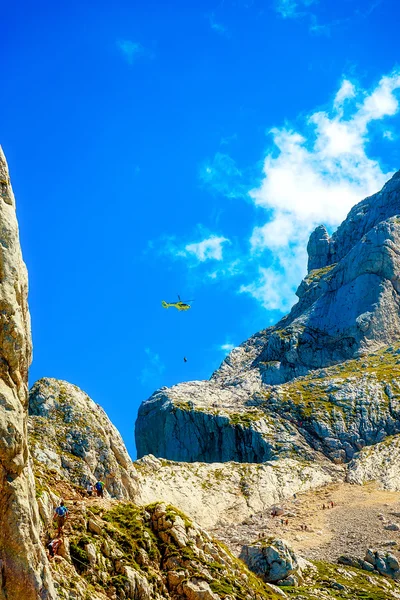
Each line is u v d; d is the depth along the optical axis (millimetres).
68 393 110750
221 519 144750
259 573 94625
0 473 40094
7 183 43188
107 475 99875
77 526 58719
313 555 119125
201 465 165250
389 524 130375
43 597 40188
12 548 39844
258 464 168625
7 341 41250
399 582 105438
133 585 56406
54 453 98250
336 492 156125
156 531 64750
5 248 41969
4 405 40469
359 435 182000
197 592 59469
